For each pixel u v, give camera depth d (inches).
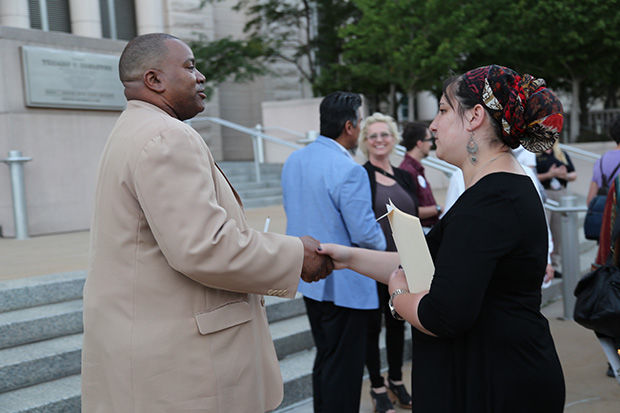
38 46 272.1
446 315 64.1
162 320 73.1
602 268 115.9
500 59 604.1
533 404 67.4
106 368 74.1
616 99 799.7
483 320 67.6
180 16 587.2
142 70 78.1
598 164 181.3
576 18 526.9
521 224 65.4
